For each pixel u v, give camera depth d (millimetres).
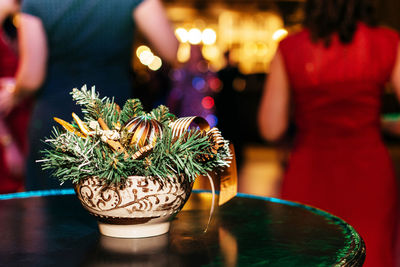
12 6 1588
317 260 696
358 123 1272
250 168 5121
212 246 750
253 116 6941
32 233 805
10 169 1711
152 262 683
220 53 11266
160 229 797
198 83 5156
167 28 1516
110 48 1438
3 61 1618
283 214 933
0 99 1556
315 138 1303
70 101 1434
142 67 5219
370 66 1254
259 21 11195
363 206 1277
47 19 1397
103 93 1441
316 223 871
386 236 1292
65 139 758
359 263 709
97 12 1404
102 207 754
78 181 764
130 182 738
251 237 793
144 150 716
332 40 1257
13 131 1701
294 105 1408
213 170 843
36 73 1427
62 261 685
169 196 759
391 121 1374
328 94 1270
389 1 7676
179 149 740
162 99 5191
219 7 11180
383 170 1282
